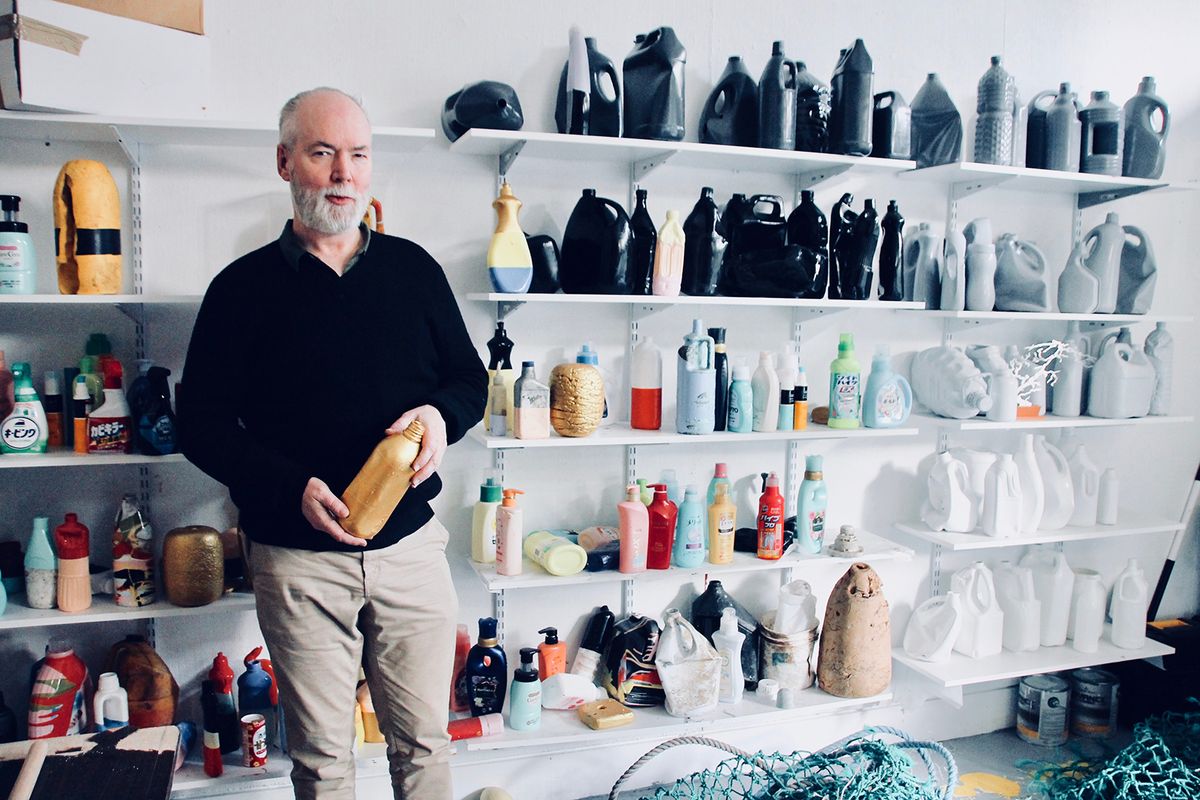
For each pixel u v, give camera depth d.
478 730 2.00
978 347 2.54
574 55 1.99
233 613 2.06
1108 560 2.85
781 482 2.48
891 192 2.50
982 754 2.57
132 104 1.74
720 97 2.19
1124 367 2.52
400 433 1.52
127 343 1.95
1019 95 2.60
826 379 2.49
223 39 1.93
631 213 2.26
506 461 2.23
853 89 2.17
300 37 1.98
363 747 2.00
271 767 1.91
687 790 2.31
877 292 2.48
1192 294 2.88
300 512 1.54
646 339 2.20
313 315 1.54
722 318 2.37
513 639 2.27
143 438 1.79
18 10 1.58
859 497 2.57
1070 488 2.55
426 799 1.70
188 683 2.05
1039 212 2.66
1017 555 2.76
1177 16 2.75
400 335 1.60
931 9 2.49
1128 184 2.47
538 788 2.27
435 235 2.12
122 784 1.06
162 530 2.00
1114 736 2.67
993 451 2.68
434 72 2.08
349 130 1.52
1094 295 2.51
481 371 1.74
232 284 1.57
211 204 1.97
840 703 2.27
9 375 1.83
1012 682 2.75
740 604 2.46
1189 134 2.80
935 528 2.51
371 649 1.68
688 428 2.13
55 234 1.80
